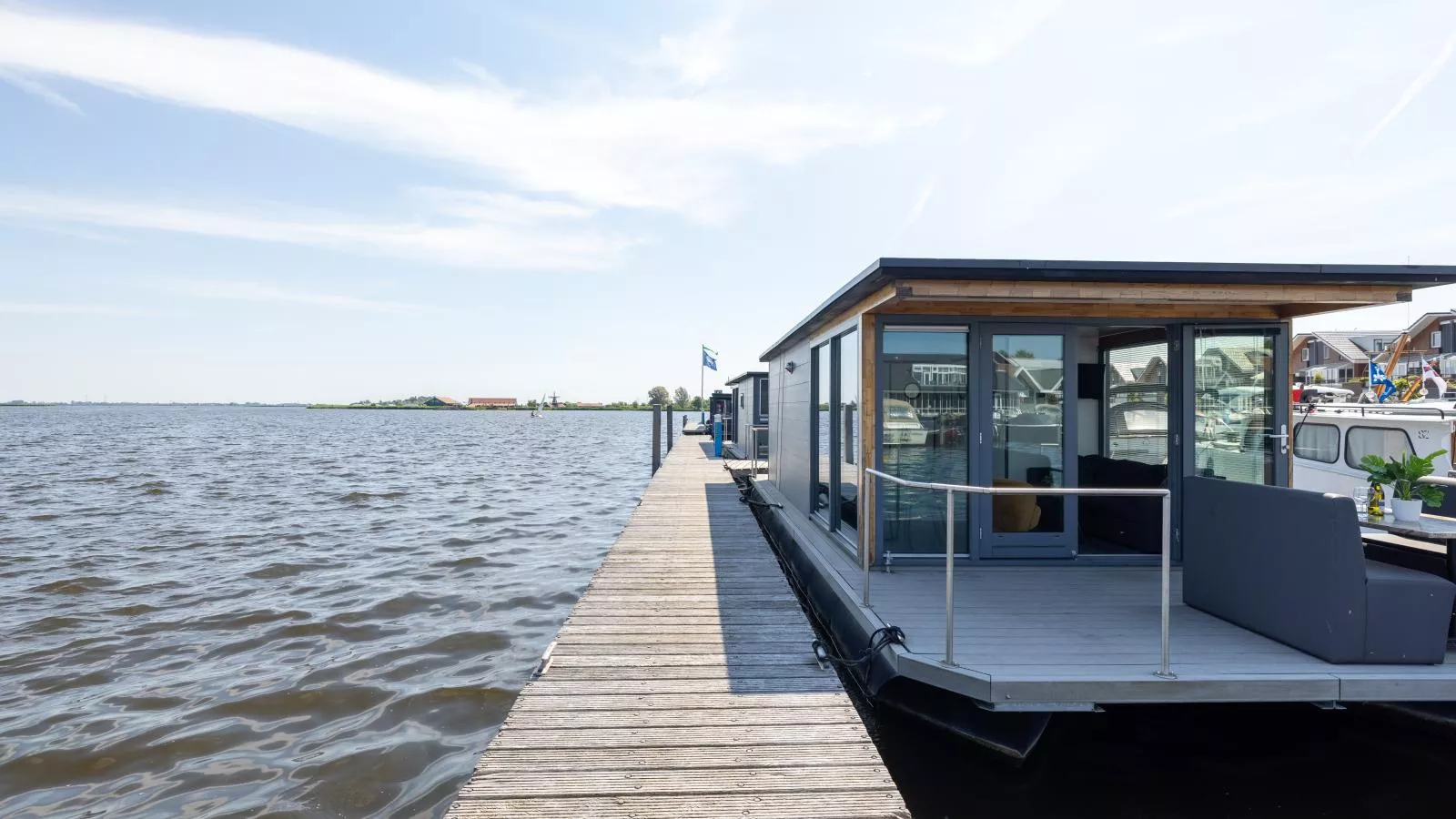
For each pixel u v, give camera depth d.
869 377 5.70
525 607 7.67
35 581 8.71
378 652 6.25
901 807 2.68
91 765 4.33
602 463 27.03
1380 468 4.07
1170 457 5.80
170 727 4.83
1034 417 5.74
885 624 4.24
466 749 4.55
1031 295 4.82
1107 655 3.73
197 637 6.65
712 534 8.10
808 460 8.26
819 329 7.62
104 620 7.16
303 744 4.60
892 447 5.71
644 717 3.40
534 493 17.62
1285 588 3.82
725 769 2.93
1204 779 3.68
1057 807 3.50
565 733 3.23
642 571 6.32
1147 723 4.09
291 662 6.01
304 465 25.75
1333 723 4.03
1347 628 3.49
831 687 3.77
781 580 6.04
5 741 4.63
